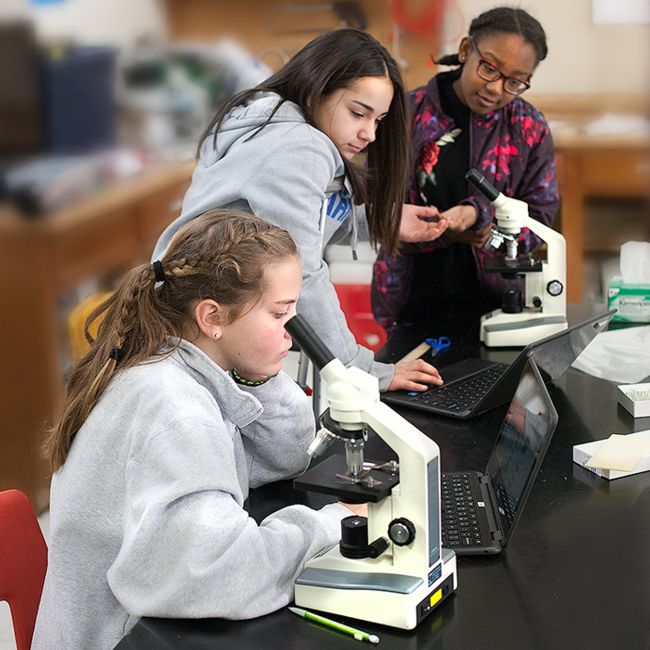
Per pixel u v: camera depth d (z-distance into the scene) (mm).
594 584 1372
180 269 1410
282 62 4344
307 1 4270
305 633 1281
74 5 3945
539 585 1371
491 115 2711
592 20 4270
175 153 4070
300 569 1354
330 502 1652
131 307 1444
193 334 1440
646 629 1269
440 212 2777
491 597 1345
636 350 2262
